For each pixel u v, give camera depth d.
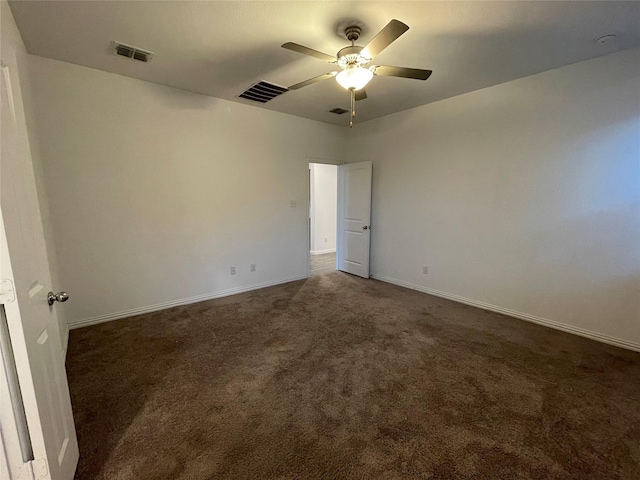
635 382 2.13
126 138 3.14
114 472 1.43
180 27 2.17
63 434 1.34
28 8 1.91
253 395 2.00
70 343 2.70
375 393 2.02
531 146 3.07
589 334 2.83
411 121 4.16
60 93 2.77
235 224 4.05
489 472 1.43
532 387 2.08
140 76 3.08
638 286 2.56
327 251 7.22
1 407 1.05
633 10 1.94
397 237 4.53
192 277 3.75
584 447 1.58
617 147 2.57
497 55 2.58
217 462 1.49
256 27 2.17
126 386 2.09
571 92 2.78
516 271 3.29
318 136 4.83
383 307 3.62
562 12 1.97
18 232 1.13
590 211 2.76
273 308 3.58
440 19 2.06
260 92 3.51
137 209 3.28
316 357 2.47
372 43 1.84
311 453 1.54
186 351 2.57
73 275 2.97
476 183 3.54
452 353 2.54
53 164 2.79
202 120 3.62
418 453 1.54
